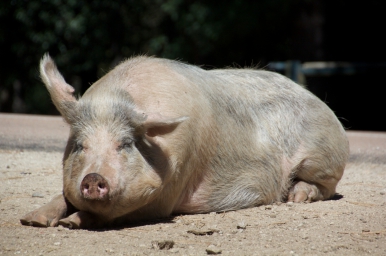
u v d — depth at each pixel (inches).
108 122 724.7
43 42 2790.4
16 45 2847.0
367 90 2440.9
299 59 2608.3
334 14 2746.1
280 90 999.6
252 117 947.3
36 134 1509.6
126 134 723.4
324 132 981.8
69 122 751.1
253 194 921.5
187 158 815.7
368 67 2246.6
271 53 3289.9
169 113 792.9
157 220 805.9
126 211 732.0
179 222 793.6
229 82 963.3
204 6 2849.4
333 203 928.3
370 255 654.5
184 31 3009.4
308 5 2583.7
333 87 2404.0
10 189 944.9
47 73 797.2
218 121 885.8
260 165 932.6
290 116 978.7
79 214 738.2
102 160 702.5
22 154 1282.0
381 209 873.5
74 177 717.9
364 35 2847.0
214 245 672.4
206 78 919.0
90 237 699.4
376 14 2829.7
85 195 668.7
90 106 737.6
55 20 2758.4
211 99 888.9
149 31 3233.3
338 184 1104.2
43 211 751.7
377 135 1660.9
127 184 712.4
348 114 2479.1
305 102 999.0
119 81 816.3
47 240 682.8
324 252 658.8
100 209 708.7
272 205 929.5
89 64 2864.2
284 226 770.8
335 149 985.5
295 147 966.4
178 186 812.0
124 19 3021.7
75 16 2780.5
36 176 1055.6
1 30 2810.0
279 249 664.4
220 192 888.9
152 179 740.0
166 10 2947.8
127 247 663.8
